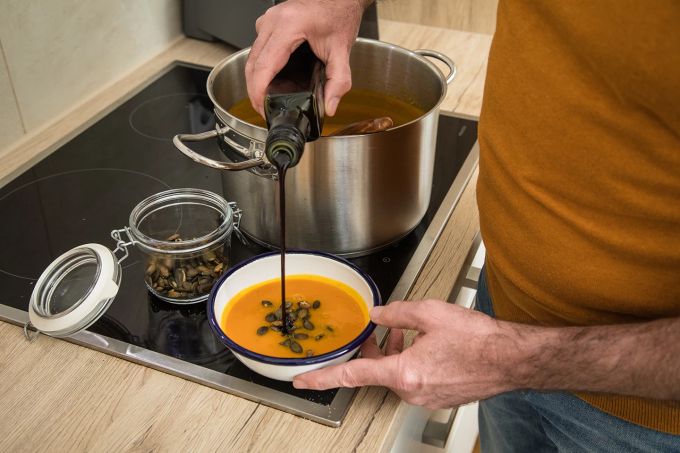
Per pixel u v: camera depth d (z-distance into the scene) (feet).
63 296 2.85
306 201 3.03
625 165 2.17
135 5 4.46
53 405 2.56
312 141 2.77
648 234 2.25
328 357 2.49
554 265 2.50
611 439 2.72
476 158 3.91
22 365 2.70
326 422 2.51
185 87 4.47
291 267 2.92
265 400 2.57
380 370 2.39
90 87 4.28
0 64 3.66
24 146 3.89
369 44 3.60
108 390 2.62
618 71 2.04
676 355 2.08
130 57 4.54
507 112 2.45
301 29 2.94
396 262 3.23
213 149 3.94
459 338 2.35
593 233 2.35
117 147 3.93
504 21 2.44
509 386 2.34
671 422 2.50
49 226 3.38
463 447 4.72
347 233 3.15
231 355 2.76
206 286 2.97
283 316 2.70
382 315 2.52
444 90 3.23
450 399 2.43
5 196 3.55
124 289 3.07
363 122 3.15
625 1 1.96
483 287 3.40
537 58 2.27
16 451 2.39
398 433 2.75
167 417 2.53
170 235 3.14
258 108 2.98
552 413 2.97
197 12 4.80
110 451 2.41
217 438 2.46
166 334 2.85
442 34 5.27
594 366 2.20
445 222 3.49
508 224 2.63
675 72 1.93
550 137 2.31
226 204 3.06
